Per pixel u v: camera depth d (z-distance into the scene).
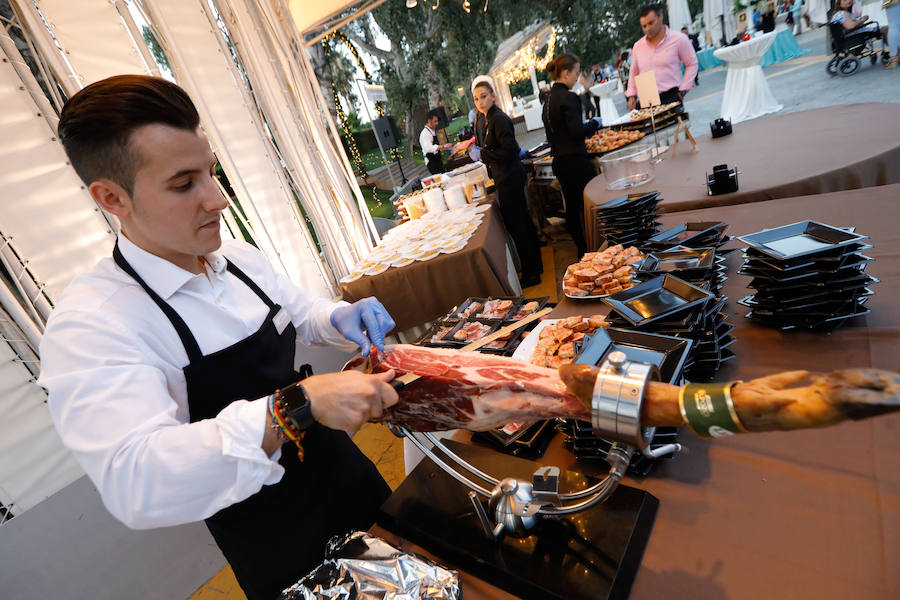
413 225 3.71
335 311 1.19
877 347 0.97
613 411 0.56
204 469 0.70
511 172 3.79
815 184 1.86
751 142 2.69
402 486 1.00
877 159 1.86
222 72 2.97
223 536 1.02
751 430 0.48
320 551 1.06
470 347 0.94
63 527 1.88
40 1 2.08
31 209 2.02
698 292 1.06
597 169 4.10
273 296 1.22
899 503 0.67
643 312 1.12
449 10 9.76
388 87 9.77
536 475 0.79
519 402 0.71
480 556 0.78
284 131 3.38
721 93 6.78
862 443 0.78
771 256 1.09
